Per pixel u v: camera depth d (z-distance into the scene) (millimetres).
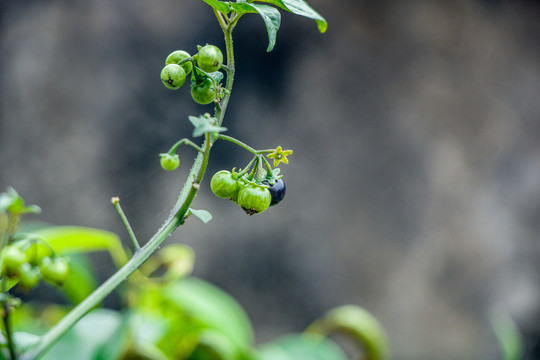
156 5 1413
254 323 1476
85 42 1416
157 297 617
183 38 1420
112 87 1421
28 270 412
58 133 1416
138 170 1419
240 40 1426
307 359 603
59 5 1411
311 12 415
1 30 1413
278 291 1481
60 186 1412
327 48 1464
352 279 1501
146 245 403
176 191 1417
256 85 1435
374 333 656
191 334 571
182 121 1421
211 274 1452
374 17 1481
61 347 504
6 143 1405
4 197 401
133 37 1419
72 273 580
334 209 1487
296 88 1452
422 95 1507
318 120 1468
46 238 534
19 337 420
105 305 1259
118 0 1413
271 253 1475
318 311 1493
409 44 1496
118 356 505
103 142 1419
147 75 1421
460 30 1508
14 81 1414
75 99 1419
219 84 411
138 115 1423
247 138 1428
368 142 1494
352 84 1480
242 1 404
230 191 418
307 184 1476
